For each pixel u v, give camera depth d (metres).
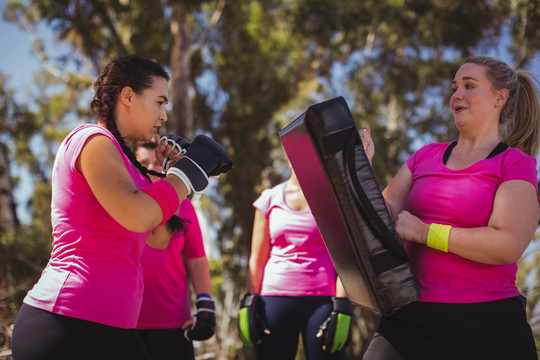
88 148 1.80
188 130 13.73
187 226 3.30
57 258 1.86
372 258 1.89
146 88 2.02
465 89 2.21
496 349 1.95
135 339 2.02
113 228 1.85
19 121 15.79
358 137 1.92
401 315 2.09
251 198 15.50
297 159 2.08
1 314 5.79
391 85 18.39
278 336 3.27
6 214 14.25
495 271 2.02
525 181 2.00
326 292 3.28
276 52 16.67
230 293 15.56
